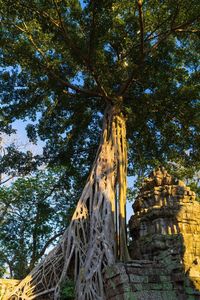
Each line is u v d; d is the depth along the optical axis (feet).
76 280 41.68
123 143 52.60
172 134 63.31
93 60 51.52
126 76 56.54
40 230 79.61
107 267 36.94
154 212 42.45
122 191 47.67
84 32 51.44
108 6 47.24
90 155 68.23
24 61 54.39
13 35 55.52
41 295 42.37
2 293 42.60
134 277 34.19
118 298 33.88
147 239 41.09
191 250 38.73
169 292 33.81
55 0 47.93
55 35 50.39
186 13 49.49
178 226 41.16
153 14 54.29
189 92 55.98
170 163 71.20
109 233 43.01
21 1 48.03
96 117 66.59
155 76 57.67
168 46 56.13
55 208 81.97
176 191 44.27
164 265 35.83
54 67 55.11
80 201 47.70
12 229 82.69
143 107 58.70
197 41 58.95
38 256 75.05
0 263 87.25
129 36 55.88
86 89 57.52
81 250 43.65
